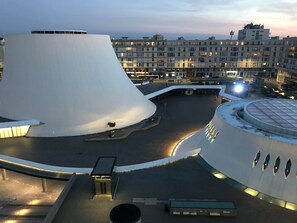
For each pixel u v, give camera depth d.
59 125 39.75
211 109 54.47
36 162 31.56
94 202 22.28
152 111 50.94
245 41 113.62
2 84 44.16
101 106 43.00
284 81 105.44
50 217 19.83
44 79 41.28
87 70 43.44
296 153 21.95
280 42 112.94
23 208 31.19
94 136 39.47
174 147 36.28
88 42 44.06
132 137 39.47
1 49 86.06
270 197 22.48
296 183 21.88
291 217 20.47
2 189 34.81
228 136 27.03
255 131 25.36
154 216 20.67
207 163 27.84
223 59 115.50
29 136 39.09
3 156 30.66
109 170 22.56
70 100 41.31
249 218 20.41
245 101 36.09
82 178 25.88
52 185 35.69
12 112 41.25
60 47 42.09
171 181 25.00
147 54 113.19
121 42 111.31
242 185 24.11
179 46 113.12
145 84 68.44
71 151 34.66
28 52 41.59
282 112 29.98
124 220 17.16
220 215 20.50
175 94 66.44
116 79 47.00
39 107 40.41
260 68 117.25
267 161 23.41
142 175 26.00
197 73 117.31
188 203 21.06
